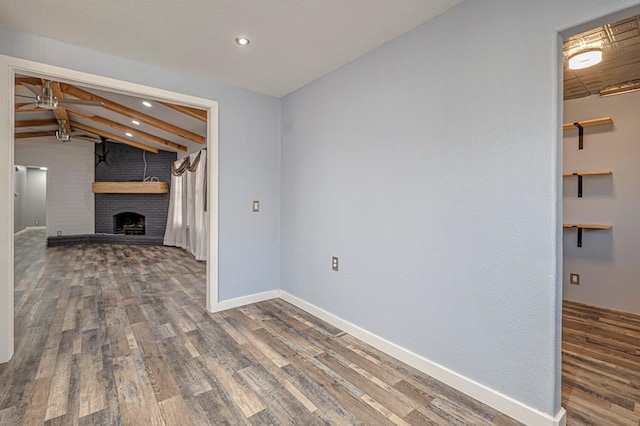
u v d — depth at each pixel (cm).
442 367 197
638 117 310
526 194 159
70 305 331
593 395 185
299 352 234
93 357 223
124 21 203
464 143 184
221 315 306
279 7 189
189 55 251
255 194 340
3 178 208
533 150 156
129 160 840
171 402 175
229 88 316
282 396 182
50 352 229
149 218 828
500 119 168
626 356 232
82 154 809
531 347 159
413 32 211
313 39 226
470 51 180
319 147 298
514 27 161
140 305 333
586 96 337
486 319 176
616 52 240
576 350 241
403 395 184
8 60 208
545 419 154
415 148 211
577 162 346
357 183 257
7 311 213
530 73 156
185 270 502
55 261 563
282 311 319
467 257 184
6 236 212
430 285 204
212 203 309
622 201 320
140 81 263
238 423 160
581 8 140
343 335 264
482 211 177
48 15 196
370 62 243
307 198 315
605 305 330
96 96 475
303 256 323
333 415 166
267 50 243
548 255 152
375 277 243
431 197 202
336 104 277
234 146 322
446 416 166
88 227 819
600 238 333
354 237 261
